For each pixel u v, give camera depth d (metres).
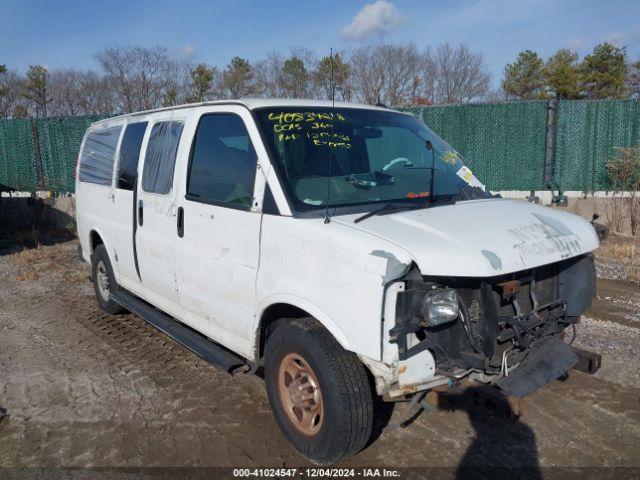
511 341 3.21
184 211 4.18
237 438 3.72
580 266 3.57
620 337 5.29
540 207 3.75
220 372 4.76
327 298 3.01
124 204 5.21
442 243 2.87
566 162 10.60
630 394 4.18
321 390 3.11
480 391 3.04
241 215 3.59
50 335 5.75
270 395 3.53
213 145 3.99
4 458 3.53
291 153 3.59
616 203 10.47
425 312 2.76
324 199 3.43
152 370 4.82
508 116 10.56
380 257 2.76
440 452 3.50
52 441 3.71
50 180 12.70
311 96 8.45
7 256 9.77
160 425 3.90
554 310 3.48
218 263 3.83
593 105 10.43
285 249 3.25
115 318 6.30
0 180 12.91
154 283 4.77
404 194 3.67
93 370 4.84
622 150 10.41
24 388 4.50
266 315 3.54
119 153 5.44
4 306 6.82
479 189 4.08
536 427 3.76
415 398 3.14
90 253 6.39
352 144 3.91
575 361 3.25
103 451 3.59
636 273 7.59
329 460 3.20
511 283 3.04
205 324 4.15
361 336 2.85
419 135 4.43
